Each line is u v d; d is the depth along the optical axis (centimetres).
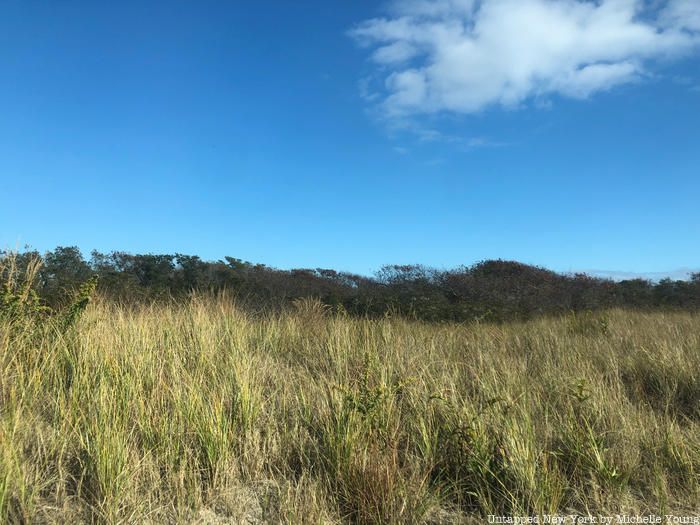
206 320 662
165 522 285
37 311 514
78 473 317
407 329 775
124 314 673
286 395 452
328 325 780
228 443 352
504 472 339
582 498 329
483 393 452
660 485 334
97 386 402
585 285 1744
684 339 714
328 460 340
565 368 557
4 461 280
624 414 429
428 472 335
